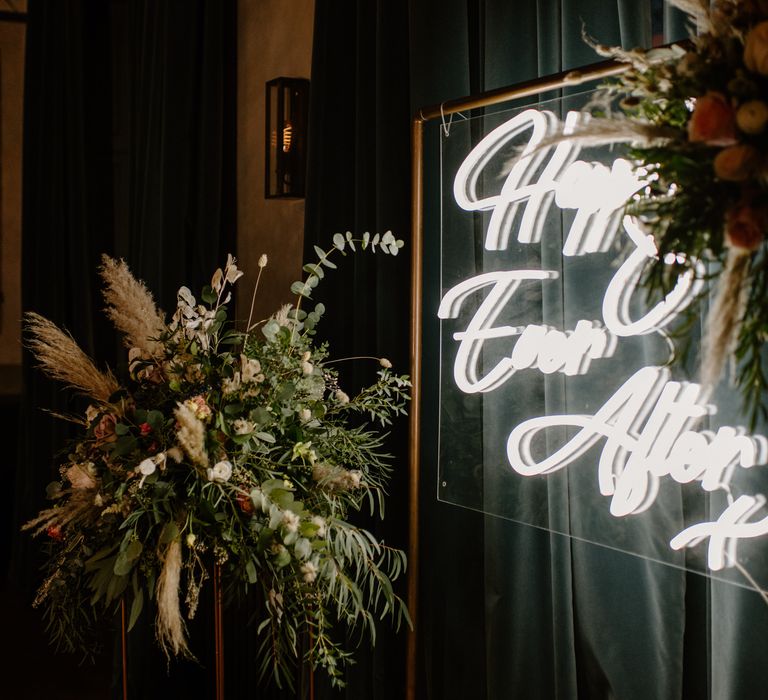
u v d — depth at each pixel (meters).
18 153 5.48
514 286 1.80
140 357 2.04
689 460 1.47
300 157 2.93
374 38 2.41
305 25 2.94
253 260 3.32
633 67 1.32
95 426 1.99
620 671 1.76
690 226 1.12
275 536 1.79
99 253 4.21
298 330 2.12
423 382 2.25
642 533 1.57
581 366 1.67
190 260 3.37
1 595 4.38
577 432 1.67
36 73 4.43
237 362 1.99
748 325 1.12
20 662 3.55
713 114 1.07
